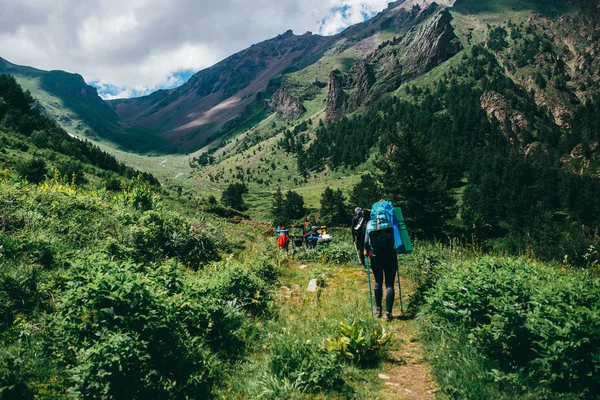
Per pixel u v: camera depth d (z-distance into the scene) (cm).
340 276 981
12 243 673
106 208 1162
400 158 4741
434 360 458
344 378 428
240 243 1402
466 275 563
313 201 19188
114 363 369
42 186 1260
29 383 371
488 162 16938
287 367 436
